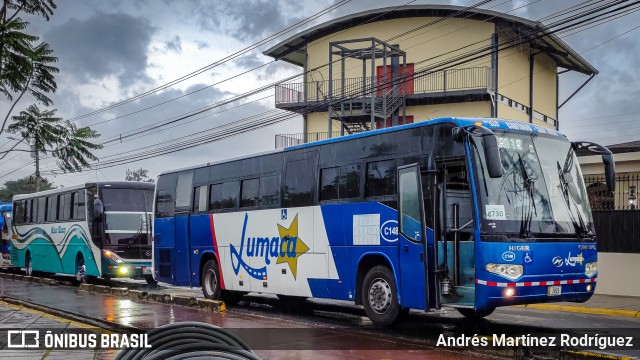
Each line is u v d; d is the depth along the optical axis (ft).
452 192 37.24
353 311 53.67
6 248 113.39
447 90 111.55
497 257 34.55
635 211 61.31
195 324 13.41
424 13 114.52
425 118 114.32
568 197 38.50
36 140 77.05
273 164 51.62
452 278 36.78
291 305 58.65
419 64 114.73
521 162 37.27
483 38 110.63
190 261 60.34
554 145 39.29
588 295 37.93
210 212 58.18
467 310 44.19
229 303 58.13
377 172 42.09
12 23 62.39
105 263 75.82
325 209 45.85
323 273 45.55
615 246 62.23
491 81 109.50
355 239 43.04
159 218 65.05
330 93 104.42
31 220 97.96
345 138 45.11
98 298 61.41
